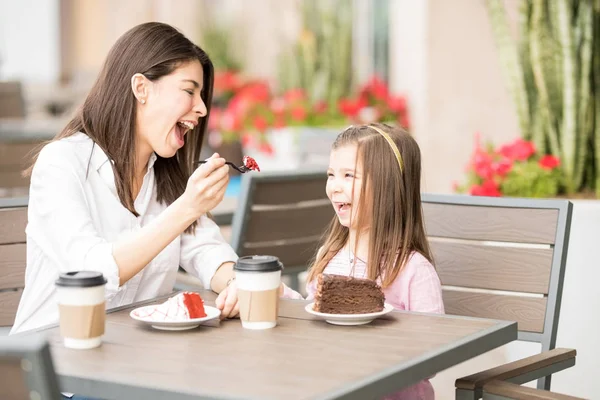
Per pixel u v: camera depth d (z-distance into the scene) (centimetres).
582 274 404
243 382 192
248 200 392
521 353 434
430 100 755
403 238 290
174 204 268
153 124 293
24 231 334
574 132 509
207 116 314
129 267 267
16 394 148
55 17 1789
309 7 1119
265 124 916
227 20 1365
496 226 319
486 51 743
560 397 241
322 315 243
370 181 290
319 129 899
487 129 745
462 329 238
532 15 523
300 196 414
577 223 405
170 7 1498
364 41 1081
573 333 408
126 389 193
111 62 295
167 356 214
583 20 512
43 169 288
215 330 240
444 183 755
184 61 292
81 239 275
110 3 1736
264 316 241
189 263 320
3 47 1814
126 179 297
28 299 291
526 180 495
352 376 195
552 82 520
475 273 320
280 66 1128
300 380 192
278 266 244
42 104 1373
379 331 237
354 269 301
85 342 221
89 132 297
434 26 753
